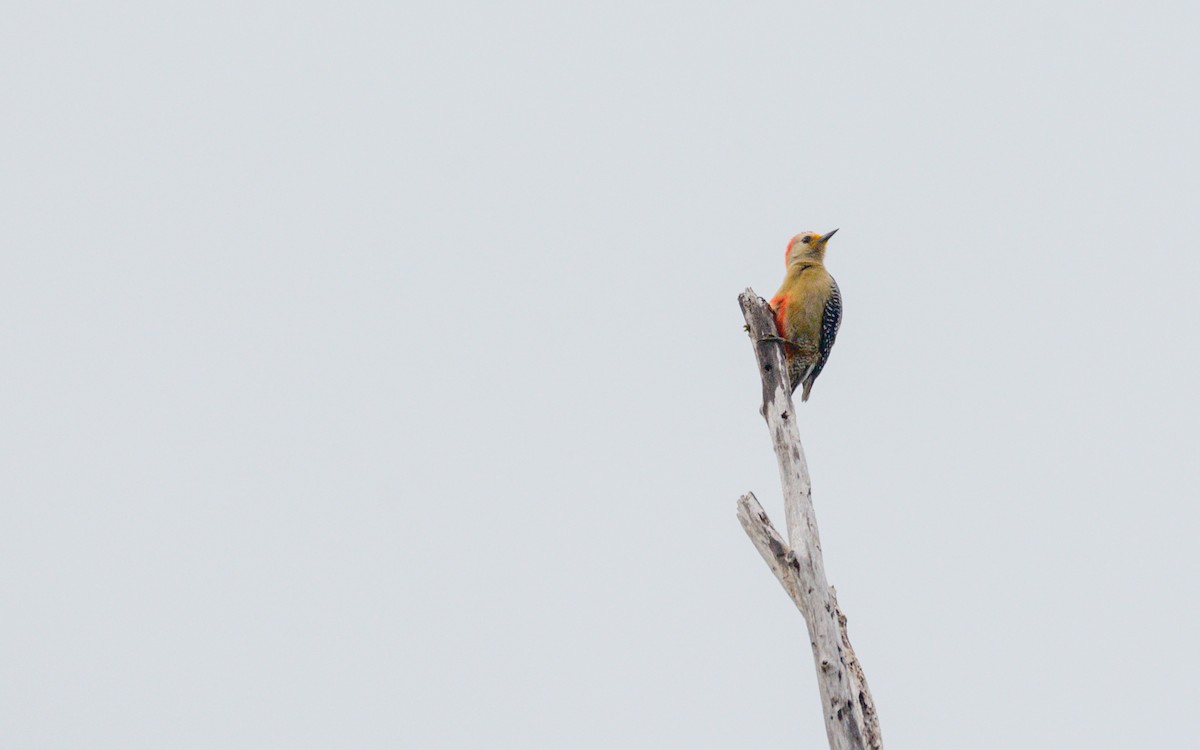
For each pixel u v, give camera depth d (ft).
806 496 44.91
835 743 40.40
